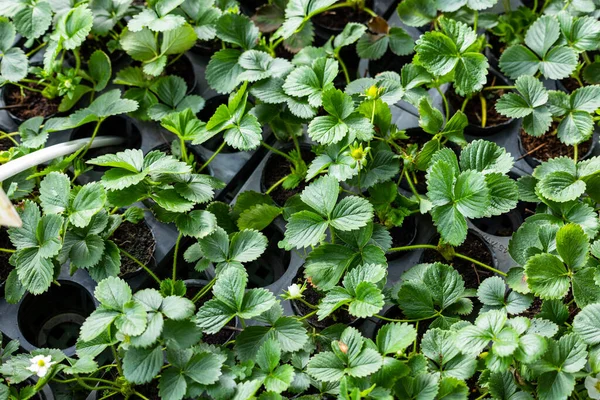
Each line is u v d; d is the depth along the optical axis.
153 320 1.20
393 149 1.36
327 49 1.38
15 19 1.37
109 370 1.27
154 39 1.38
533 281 1.23
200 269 1.27
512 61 1.36
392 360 1.20
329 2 1.34
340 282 1.29
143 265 1.30
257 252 1.26
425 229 1.33
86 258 1.26
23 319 1.31
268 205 1.30
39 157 1.31
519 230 1.28
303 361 1.24
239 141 1.29
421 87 1.36
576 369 1.19
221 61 1.36
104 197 1.25
